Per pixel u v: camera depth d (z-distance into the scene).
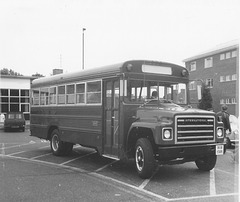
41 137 12.49
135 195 6.16
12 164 9.66
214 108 34.66
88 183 7.14
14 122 24.97
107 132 8.65
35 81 13.23
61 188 6.70
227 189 6.58
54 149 11.55
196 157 7.53
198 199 5.88
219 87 34.53
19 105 33.16
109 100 8.56
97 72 9.07
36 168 8.98
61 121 11.03
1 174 8.12
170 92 8.73
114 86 8.41
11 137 19.81
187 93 8.98
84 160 10.43
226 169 8.76
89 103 9.42
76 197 6.03
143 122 7.50
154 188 6.68
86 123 9.55
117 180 7.43
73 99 10.30
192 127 7.21
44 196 6.09
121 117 7.97
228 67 33.31
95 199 5.89
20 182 7.23
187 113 7.16
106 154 8.66
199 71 37.75
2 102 32.38
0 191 6.45
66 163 9.84
